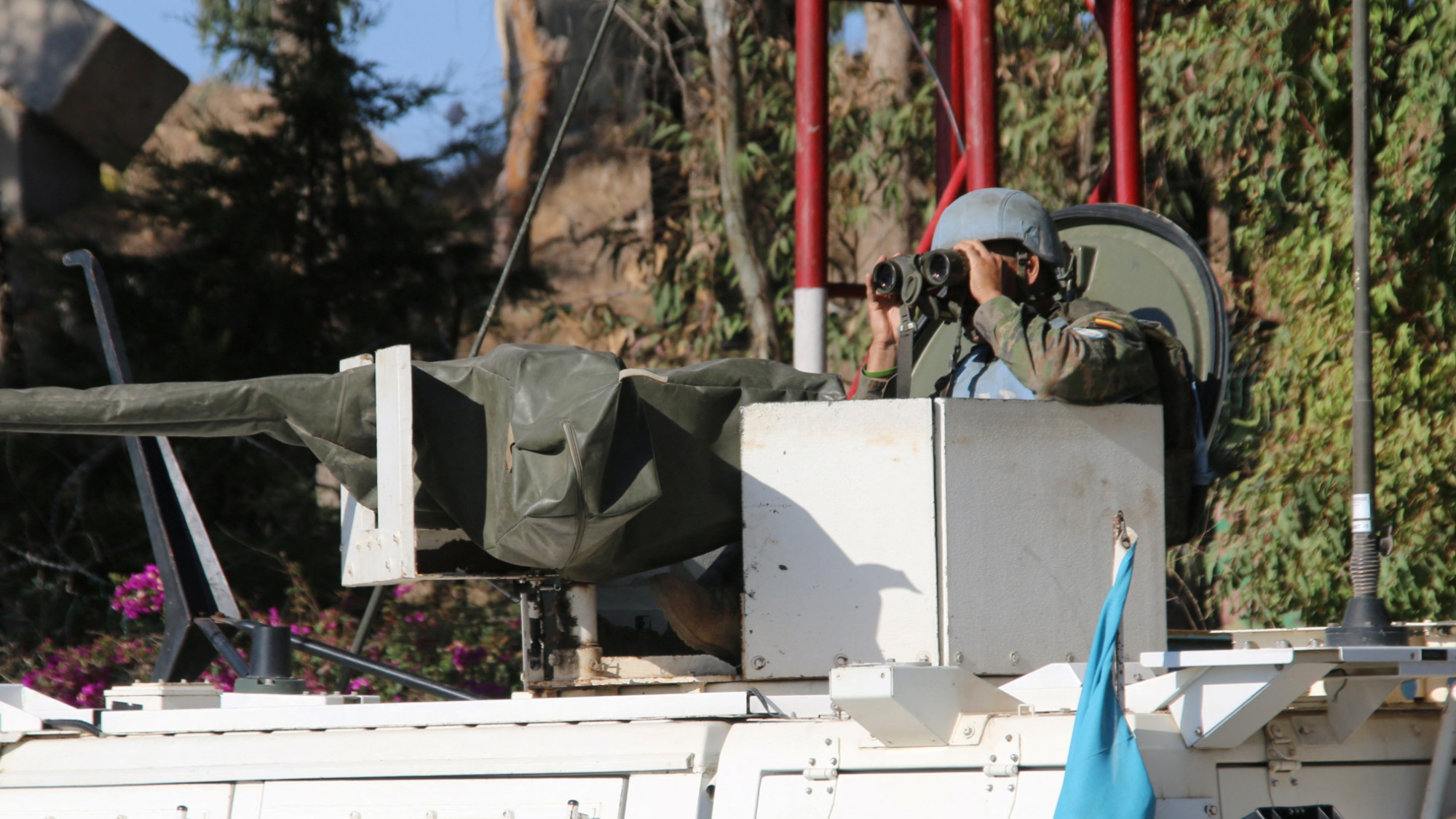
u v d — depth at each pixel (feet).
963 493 26.05
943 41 55.26
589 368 26.05
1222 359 33.68
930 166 111.04
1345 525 66.23
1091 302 30.50
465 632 70.03
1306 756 22.90
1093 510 27.04
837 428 26.58
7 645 87.15
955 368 31.24
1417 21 68.33
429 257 114.01
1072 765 20.02
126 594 71.20
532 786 23.95
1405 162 67.72
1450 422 65.26
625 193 148.15
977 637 25.76
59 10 119.96
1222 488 71.97
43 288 103.50
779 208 109.81
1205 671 21.43
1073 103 94.17
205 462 98.84
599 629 32.42
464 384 27.53
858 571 26.16
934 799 21.38
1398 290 67.26
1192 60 79.20
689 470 27.96
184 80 126.72
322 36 115.03
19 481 97.19
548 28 143.13
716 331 113.91
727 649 29.12
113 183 123.13
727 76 112.27
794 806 22.18
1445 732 23.36
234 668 34.35
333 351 107.86
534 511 24.93
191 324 101.09
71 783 27.14
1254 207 76.28
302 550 96.17
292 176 112.47
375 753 25.35
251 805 25.75
